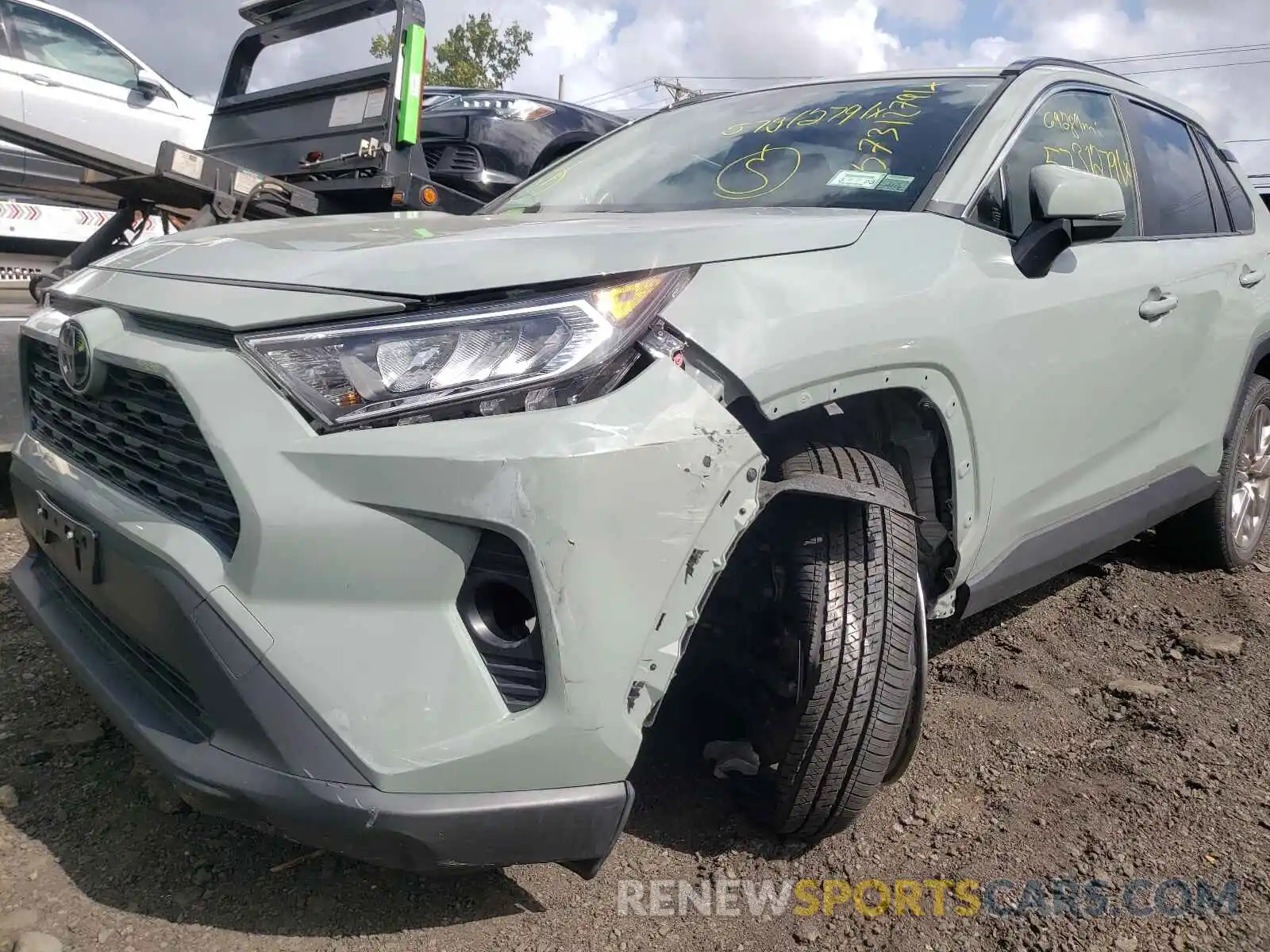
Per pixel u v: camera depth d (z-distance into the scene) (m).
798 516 2.18
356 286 1.73
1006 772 2.65
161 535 1.77
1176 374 3.40
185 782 1.74
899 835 2.38
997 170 2.70
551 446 1.65
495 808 1.67
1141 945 2.00
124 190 3.89
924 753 2.74
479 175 6.50
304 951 1.93
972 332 2.32
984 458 2.45
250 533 1.62
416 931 2.00
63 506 2.16
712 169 3.00
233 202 3.75
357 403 1.66
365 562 1.63
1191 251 3.57
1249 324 3.88
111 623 2.12
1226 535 4.14
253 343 1.68
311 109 4.12
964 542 2.47
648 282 1.82
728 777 2.33
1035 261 2.59
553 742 1.68
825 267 2.09
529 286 1.75
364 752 1.61
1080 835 2.37
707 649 2.33
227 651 1.65
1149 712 2.99
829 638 2.09
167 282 1.96
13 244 4.66
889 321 2.10
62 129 7.28
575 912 2.08
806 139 2.96
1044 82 3.08
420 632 1.66
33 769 2.48
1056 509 2.93
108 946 1.90
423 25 3.77
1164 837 2.36
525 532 1.63
